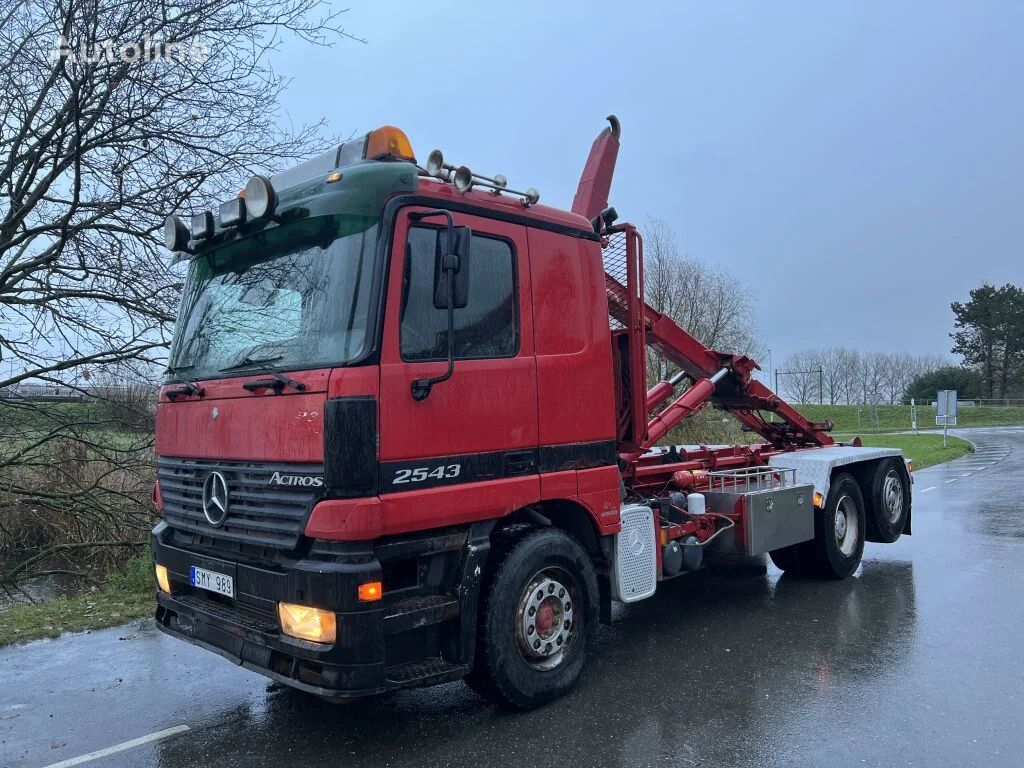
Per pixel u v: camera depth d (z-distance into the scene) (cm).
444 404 381
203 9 845
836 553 720
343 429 339
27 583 949
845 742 370
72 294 916
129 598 695
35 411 945
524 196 444
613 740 379
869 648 513
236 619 386
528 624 417
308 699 447
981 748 361
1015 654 495
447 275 361
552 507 471
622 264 562
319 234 386
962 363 7444
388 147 388
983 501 1278
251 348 408
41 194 883
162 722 416
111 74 827
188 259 493
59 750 382
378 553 358
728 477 688
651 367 898
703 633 560
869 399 8100
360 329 354
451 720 410
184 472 441
